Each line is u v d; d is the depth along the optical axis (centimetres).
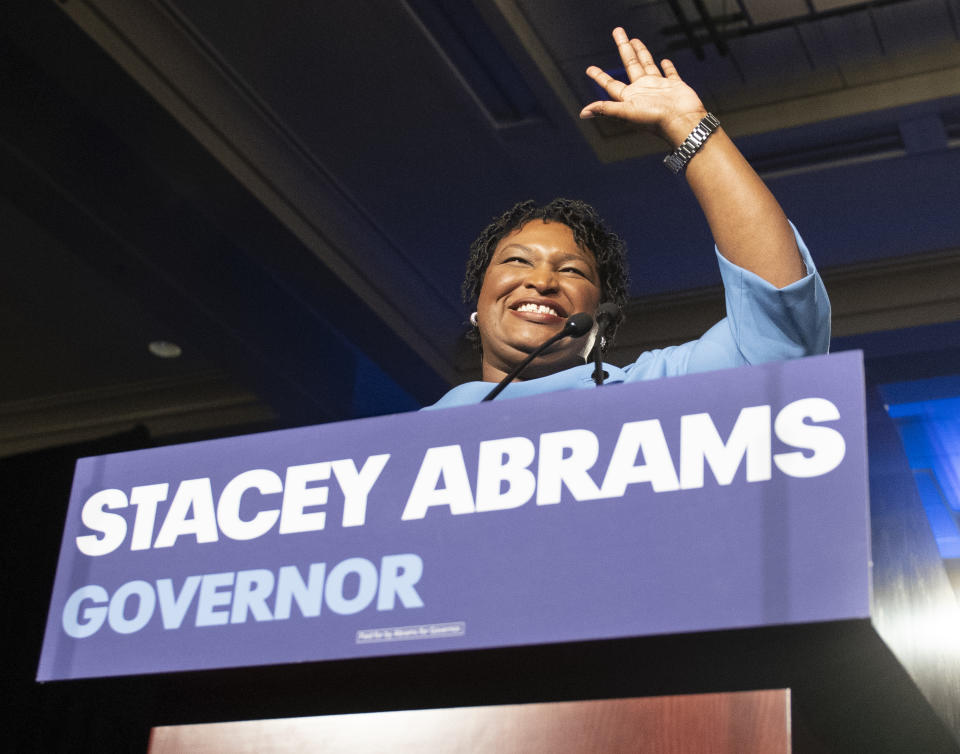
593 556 108
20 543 476
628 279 206
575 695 115
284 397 787
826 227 686
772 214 154
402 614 112
